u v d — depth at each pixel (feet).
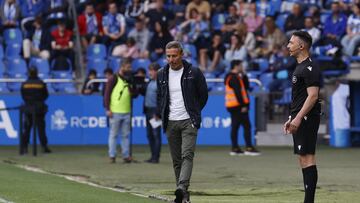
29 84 191.21
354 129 221.05
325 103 227.20
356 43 236.22
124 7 259.60
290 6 261.85
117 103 165.27
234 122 190.90
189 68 99.76
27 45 241.55
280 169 152.66
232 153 192.03
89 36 249.34
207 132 223.71
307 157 90.27
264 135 223.51
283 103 223.51
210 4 262.47
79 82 223.30
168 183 126.72
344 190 116.78
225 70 242.58
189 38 249.34
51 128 219.61
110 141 166.40
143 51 246.06
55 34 243.19
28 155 187.52
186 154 99.09
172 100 100.17
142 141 222.48
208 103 223.30
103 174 141.69
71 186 119.85
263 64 243.19
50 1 258.57
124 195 108.47
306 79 88.43
